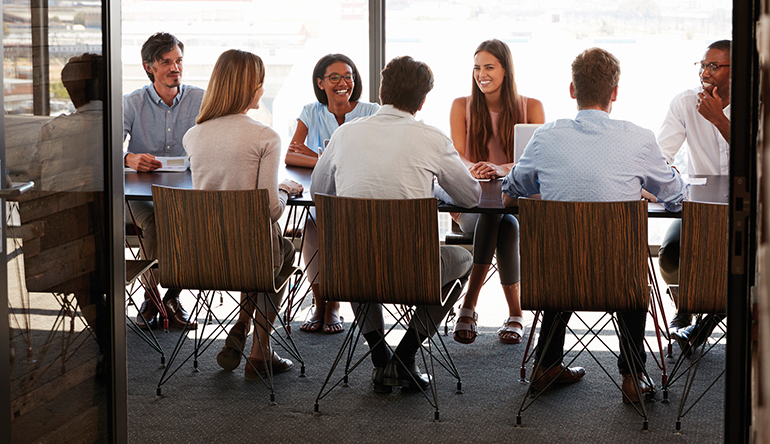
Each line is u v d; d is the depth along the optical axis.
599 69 2.59
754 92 1.30
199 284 2.78
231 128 2.85
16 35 1.77
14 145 1.77
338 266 2.63
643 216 2.40
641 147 2.59
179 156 4.16
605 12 5.02
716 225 2.42
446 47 5.22
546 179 2.64
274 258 2.97
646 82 5.05
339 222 2.59
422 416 2.72
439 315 2.94
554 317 2.86
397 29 5.23
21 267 1.82
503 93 4.07
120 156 2.19
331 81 4.11
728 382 1.36
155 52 4.00
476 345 3.55
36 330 1.90
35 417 1.90
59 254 1.96
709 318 2.68
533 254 2.52
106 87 2.11
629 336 2.73
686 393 2.61
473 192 2.79
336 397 2.90
